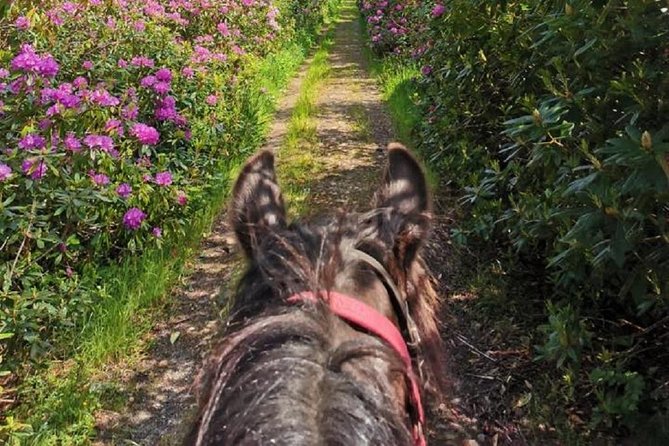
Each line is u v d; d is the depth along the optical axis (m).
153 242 4.61
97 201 4.09
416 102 7.23
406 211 1.72
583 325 3.13
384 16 13.37
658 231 2.88
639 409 2.98
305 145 7.37
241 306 1.43
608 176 2.70
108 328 3.85
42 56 4.09
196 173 5.27
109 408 3.43
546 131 3.09
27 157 3.60
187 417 3.26
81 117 4.05
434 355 1.73
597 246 2.76
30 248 3.69
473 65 4.95
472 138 5.30
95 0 5.59
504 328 3.86
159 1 7.64
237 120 6.61
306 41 15.41
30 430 3.00
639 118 2.87
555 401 3.29
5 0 4.24
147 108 5.02
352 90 10.43
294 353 1.10
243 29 9.93
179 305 4.29
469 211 5.00
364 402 1.05
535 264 4.33
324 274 1.31
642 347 3.31
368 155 7.05
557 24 3.07
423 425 1.59
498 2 4.50
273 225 1.60
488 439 3.14
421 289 1.76
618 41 2.92
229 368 1.16
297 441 0.93
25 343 3.35
